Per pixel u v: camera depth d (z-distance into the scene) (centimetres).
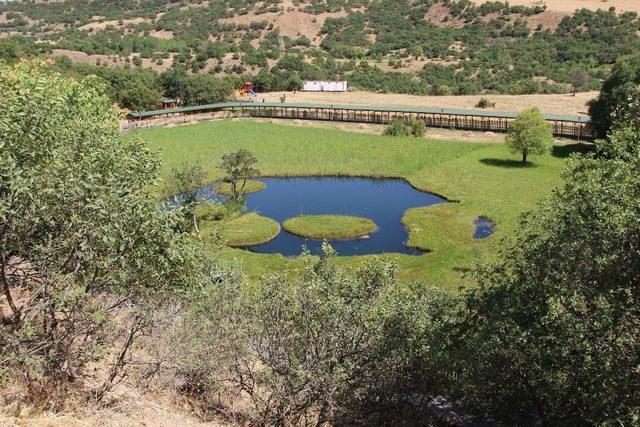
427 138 9906
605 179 1489
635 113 1666
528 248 1714
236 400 1809
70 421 1199
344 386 1536
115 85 12756
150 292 1342
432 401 2002
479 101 12838
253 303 1661
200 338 1619
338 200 6869
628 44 17200
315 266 1638
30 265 1326
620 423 1162
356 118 11925
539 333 1550
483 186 6862
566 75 16350
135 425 1338
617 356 1277
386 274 1616
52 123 1221
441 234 5300
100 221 1147
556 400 1596
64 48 19312
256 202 6850
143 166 1347
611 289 1274
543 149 7706
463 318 2014
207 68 19125
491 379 1758
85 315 1199
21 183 1041
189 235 1436
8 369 1116
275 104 12481
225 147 9169
